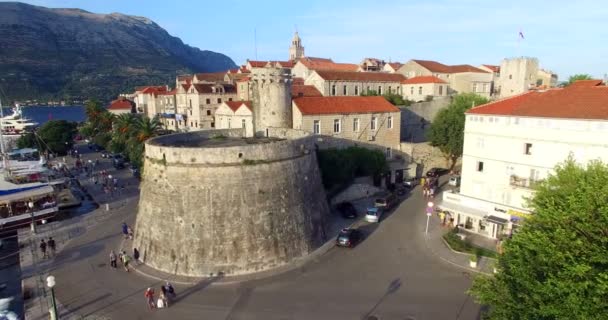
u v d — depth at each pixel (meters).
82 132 111.88
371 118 61.38
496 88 108.38
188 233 32.31
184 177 32.47
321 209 39.97
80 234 42.53
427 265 33.16
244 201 32.50
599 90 34.56
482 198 40.59
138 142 73.06
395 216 46.56
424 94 89.75
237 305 27.28
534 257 19.56
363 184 54.38
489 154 39.34
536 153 35.31
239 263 32.06
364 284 29.92
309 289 29.28
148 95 130.50
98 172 74.69
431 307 26.44
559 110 33.91
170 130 107.56
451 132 61.66
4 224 43.72
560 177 22.75
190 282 30.89
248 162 32.72
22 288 30.16
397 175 62.72
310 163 39.19
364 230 41.94
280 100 54.12
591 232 18.02
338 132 58.34
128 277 32.06
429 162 67.62
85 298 28.75
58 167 75.44
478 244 37.56
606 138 30.69
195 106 100.56
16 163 60.94
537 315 17.89
